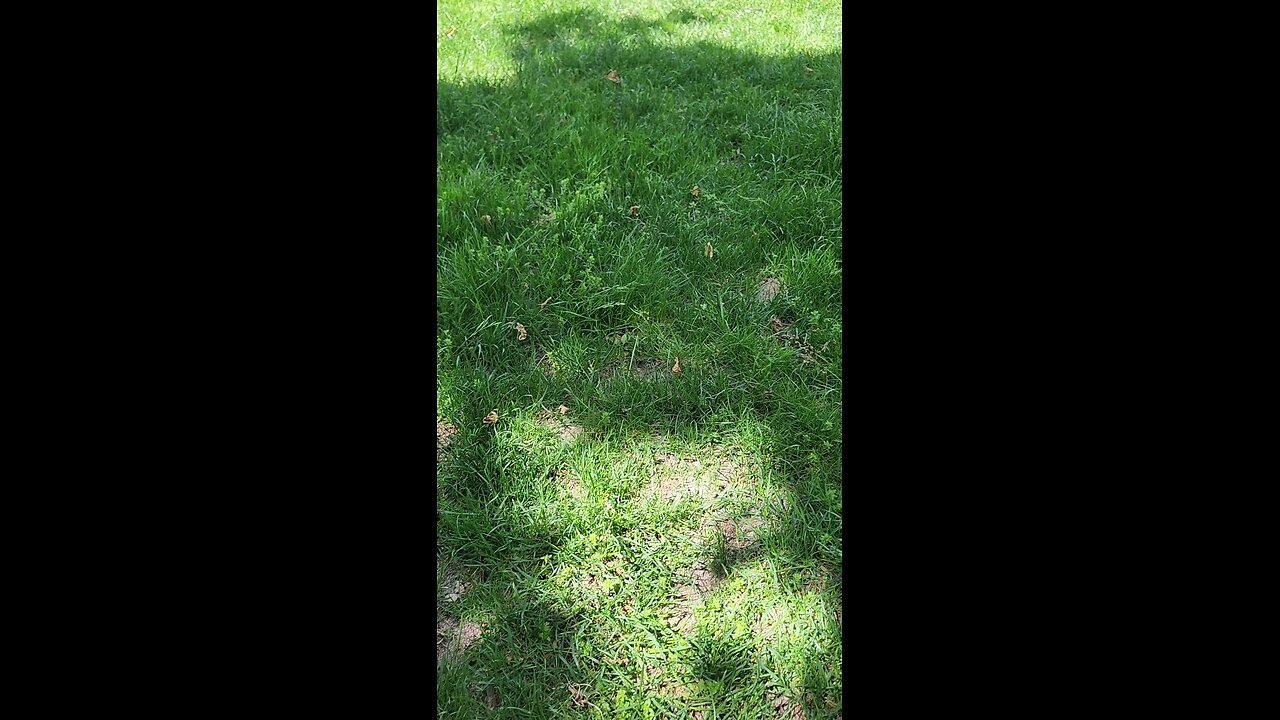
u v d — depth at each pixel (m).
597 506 2.52
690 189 3.96
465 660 2.18
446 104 4.63
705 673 2.16
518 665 2.18
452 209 3.65
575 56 5.59
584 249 3.47
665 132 4.48
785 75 5.32
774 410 2.87
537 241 3.55
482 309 3.19
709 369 3.00
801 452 2.71
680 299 3.32
